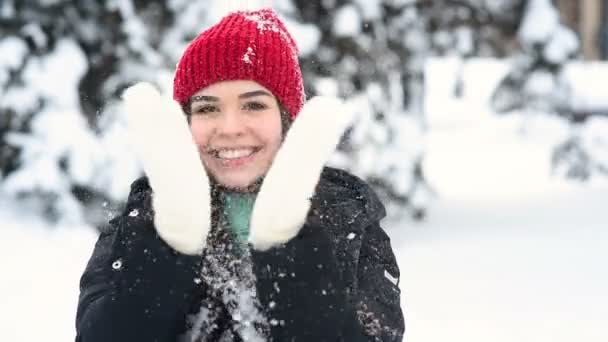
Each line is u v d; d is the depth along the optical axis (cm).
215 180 182
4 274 524
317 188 192
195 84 189
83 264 557
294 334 164
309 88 661
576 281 561
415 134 754
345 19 687
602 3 2017
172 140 158
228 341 173
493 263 611
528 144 1448
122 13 679
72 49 682
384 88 728
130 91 163
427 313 491
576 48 952
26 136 671
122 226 169
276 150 186
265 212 162
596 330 464
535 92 953
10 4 674
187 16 687
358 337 170
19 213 667
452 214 807
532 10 937
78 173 657
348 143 696
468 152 1382
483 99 1830
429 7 805
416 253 642
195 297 170
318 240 166
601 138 1038
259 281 164
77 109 678
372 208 199
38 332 429
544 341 445
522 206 856
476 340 447
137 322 162
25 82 669
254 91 186
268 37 193
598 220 770
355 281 177
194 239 160
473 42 853
